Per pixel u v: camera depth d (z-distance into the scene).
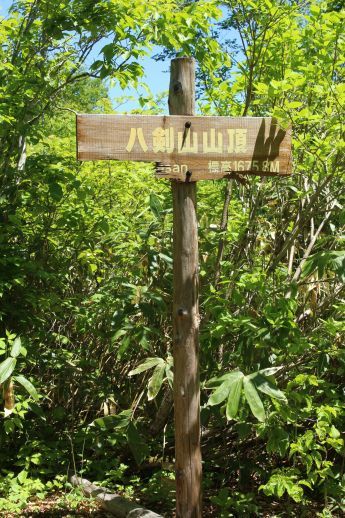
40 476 4.15
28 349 4.22
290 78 3.45
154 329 3.79
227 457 4.02
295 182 4.20
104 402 4.45
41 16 4.51
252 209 4.09
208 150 2.92
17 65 4.52
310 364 3.59
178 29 4.36
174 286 2.97
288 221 4.08
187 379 2.94
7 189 4.36
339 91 3.34
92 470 4.23
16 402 4.15
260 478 4.09
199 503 2.93
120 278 4.01
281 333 3.37
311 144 3.81
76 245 4.66
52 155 4.49
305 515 3.63
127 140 2.84
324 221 3.90
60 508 3.71
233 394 2.88
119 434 3.99
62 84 4.67
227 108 4.36
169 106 3.00
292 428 3.78
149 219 4.53
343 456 3.66
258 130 2.98
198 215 4.33
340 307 3.40
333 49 3.68
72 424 4.52
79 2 4.33
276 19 3.80
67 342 4.68
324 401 3.66
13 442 4.38
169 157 2.88
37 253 4.53
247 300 3.83
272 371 3.38
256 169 2.97
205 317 3.92
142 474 4.25
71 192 4.66
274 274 3.79
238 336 3.72
